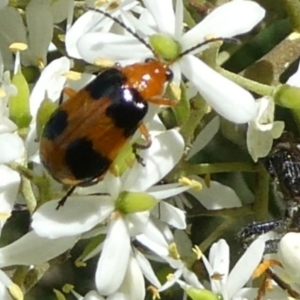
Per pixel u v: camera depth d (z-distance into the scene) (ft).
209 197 0.15
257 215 0.15
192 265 0.15
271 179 0.15
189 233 0.15
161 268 0.15
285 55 0.15
